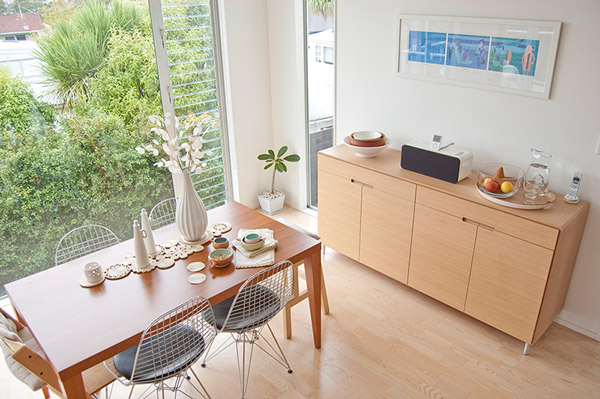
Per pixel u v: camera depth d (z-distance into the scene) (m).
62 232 3.71
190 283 2.45
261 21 4.30
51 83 3.41
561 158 2.86
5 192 3.38
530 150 2.97
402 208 3.25
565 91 2.72
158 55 3.87
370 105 3.74
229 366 2.88
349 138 3.68
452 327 3.16
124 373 2.21
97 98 3.66
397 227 3.33
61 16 3.35
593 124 2.68
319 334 2.96
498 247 2.80
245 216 3.15
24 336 2.45
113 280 2.49
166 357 2.18
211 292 2.37
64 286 2.45
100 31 3.54
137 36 3.74
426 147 3.18
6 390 2.76
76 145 3.63
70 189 3.68
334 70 3.88
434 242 3.13
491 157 3.17
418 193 3.11
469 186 3.02
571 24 2.60
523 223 2.64
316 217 4.60
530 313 2.78
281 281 2.76
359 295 3.49
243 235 2.87
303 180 4.64
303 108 4.39
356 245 3.69
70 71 3.48
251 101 4.46
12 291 2.41
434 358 2.91
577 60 2.63
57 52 3.38
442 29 3.11
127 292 2.39
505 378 2.75
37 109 3.40
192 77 4.18
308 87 4.33
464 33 3.02
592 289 2.96
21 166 3.41
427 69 3.28
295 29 4.09
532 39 2.74
